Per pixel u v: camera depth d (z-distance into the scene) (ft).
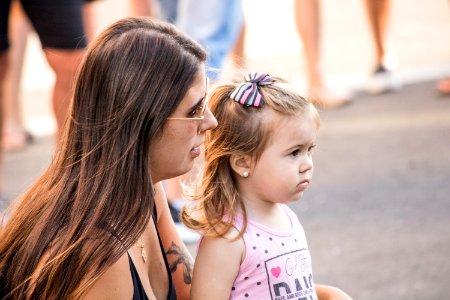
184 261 12.14
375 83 34.71
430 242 21.67
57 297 9.85
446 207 23.76
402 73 36.52
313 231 22.75
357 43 40.98
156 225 11.66
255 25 45.39
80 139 10.23
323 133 30.30
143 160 10.03
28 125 32.86
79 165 10.25
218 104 11.38
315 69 33.12
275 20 46.09
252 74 11.64
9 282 10.32
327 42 41.50
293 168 11.18
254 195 11.41
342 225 23.03
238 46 27.86
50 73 39.78
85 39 21.49
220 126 11.32
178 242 12.22
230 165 11.38
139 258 10.62
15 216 10.61
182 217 11.63
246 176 11.32
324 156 28.19
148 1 29.07
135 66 10.01
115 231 9.83
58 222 10.13
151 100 9.97
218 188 11.31
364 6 34.63
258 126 11.09
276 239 11.25
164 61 10.09
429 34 41.42
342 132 30.30
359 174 26.55
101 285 9.87
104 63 10.07
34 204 10.48
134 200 9.96
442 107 32.42
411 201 24.29
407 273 20.10
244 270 11.10
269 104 11.07
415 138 29.27
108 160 9.99
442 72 36.42
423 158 27.50
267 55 39.63
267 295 11.12
